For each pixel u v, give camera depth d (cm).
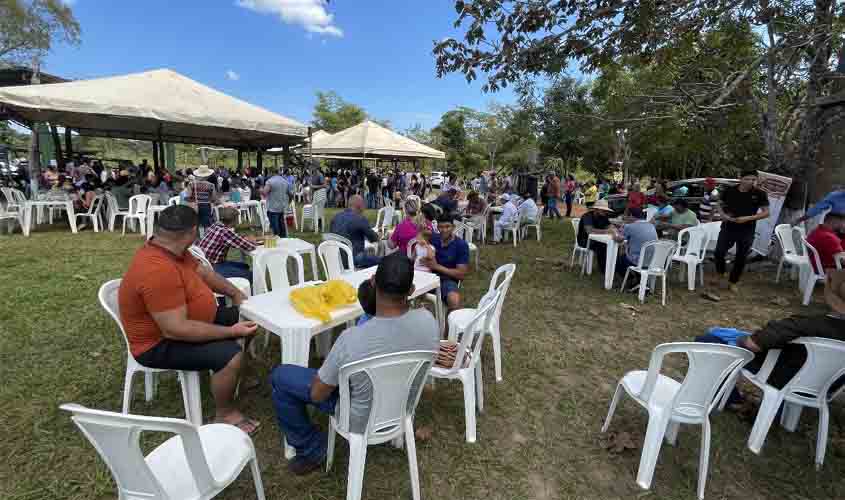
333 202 1742
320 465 239
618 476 243
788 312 511
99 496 215
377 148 1394
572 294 574
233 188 1151
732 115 798
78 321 411
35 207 941
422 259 418
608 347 411
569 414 300
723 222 601
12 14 1822
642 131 923
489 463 250
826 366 237
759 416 263
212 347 246
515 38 576
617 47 588
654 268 538
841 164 666
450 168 4391
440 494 227
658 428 230
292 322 258
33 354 346
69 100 770
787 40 646
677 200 748
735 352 210
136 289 226
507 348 404
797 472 249
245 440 191
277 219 848
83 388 304
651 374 233
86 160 1478
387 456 251
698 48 764
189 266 260
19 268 582
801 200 704
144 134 1441
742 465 254
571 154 2883
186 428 147
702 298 565
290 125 1000
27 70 1479
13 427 260
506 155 4028
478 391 295
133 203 886
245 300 299
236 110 962
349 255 436
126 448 143
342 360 190
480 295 567
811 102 665
